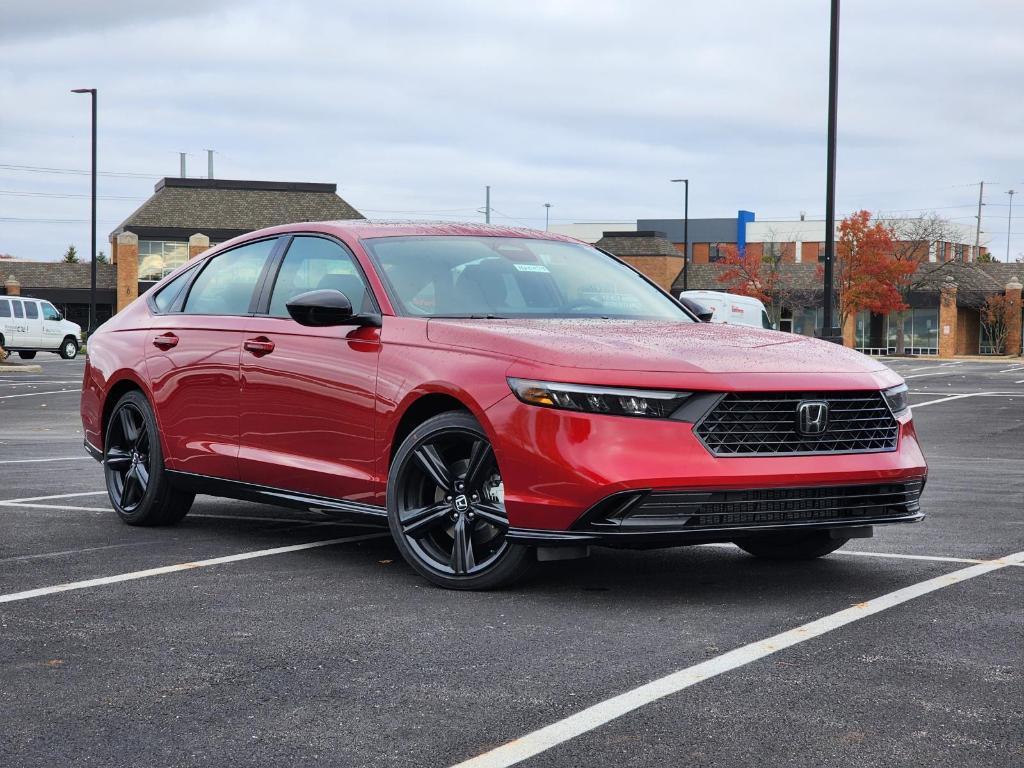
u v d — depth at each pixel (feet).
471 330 16.62
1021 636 13.69
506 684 11.90
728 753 9.92
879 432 16.11
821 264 216.95
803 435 15.38
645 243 224.53
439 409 17.11
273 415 19.15
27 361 127.95
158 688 11.86
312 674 12.31
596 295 19.47
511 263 19.45
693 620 14.55
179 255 200.13
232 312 20.71
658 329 17.29
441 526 16.92
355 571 17.74
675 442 14.80
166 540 20.58
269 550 19.53
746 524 15.01
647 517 14.76
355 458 17.75
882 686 11.75
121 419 22.68
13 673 12.41
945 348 208.85
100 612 15.07
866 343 216.95
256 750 10.09
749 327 18.69
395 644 13.47
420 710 11.11
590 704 11.23
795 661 12.64
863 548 19.85
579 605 15.42
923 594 15.97
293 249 20.25
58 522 22.62
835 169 58.03
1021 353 213.25
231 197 207.62
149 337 22.15
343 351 18.01
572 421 14.97
